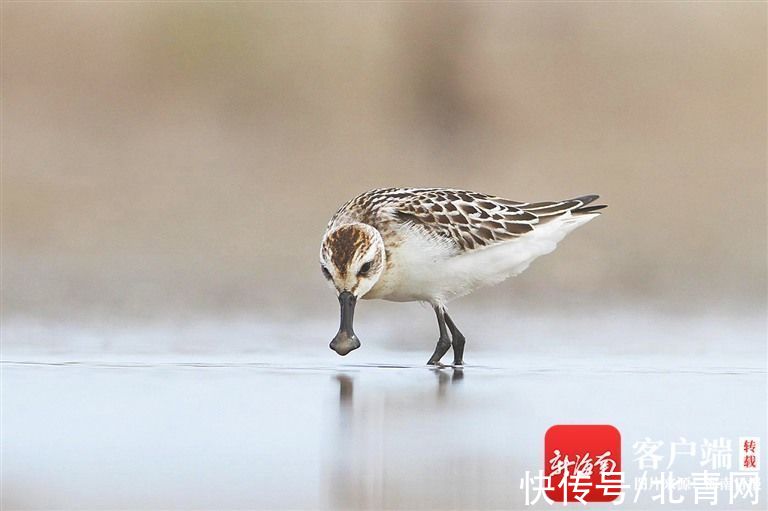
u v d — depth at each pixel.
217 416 9.57
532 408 9.97
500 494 7.64
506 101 23.66
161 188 20.30
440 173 22.12
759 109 23.73
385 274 12.04
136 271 16.91
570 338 14.21
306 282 16.81
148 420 9.43
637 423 9.50
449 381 11.26
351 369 11.95
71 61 22.83
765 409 10.04
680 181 21.67
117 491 7.60
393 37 23.94
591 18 24.38
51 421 9.38
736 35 24.45
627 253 18.50
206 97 22.97
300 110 23.14
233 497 7.49
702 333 14.62
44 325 14.28
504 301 16.34
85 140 21.72
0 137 21.33
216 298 15.92
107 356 12.48
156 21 23.06
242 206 19.84
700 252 18.83
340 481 7.82
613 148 22.81
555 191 21.33
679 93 24.03
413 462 8.29
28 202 19.30
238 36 23.20
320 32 23.73
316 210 19.94
